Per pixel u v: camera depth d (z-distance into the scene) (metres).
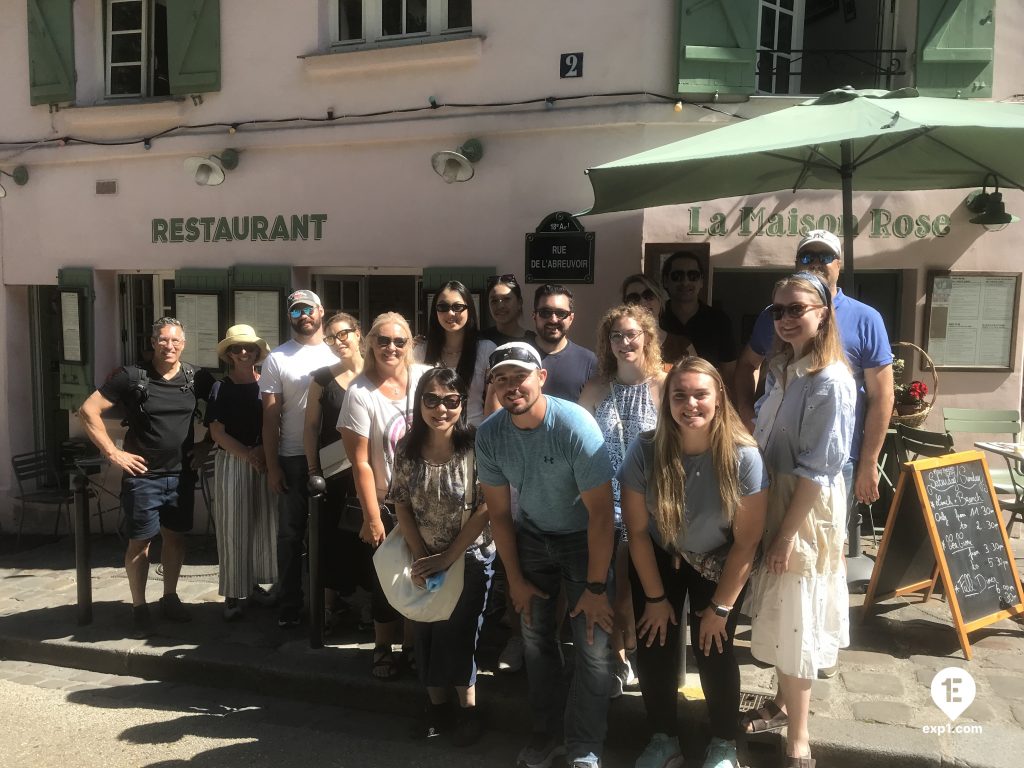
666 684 3.34
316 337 5.05
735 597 3.13
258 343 5.12
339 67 6.30
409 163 6.27
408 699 4.08
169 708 4.22
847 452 3.14
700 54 5.52
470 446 3.60
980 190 5.64
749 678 3.90
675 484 3.11
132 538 4.91
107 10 7.21
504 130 5.93
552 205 5.93
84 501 5.11
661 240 5.75
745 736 3.45
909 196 5.72
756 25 5.56
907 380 5.89
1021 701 3.67
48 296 7.78
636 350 3.64
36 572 6.31
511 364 3.09
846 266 4.68
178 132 6.87
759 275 6.96
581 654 3.31
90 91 7.21
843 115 4.04
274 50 6.55
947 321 5.80
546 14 5.81
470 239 6.15
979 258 5.76
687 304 5.23
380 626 4.15
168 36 6.81
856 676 3.91
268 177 6.66
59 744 3.86
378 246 6.41
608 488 3.22
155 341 5.02
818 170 5.20
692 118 5.63
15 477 7.71
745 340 7.00
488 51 5.98
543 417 3.21
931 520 4.11
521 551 3.48
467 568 3.62
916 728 3.47
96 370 7.31
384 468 4.03
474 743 3.77
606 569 3.25
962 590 4.11
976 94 5.59
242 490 5.00
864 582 4.79
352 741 3.83
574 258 5.82
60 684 4.57
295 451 4.84
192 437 5.15
